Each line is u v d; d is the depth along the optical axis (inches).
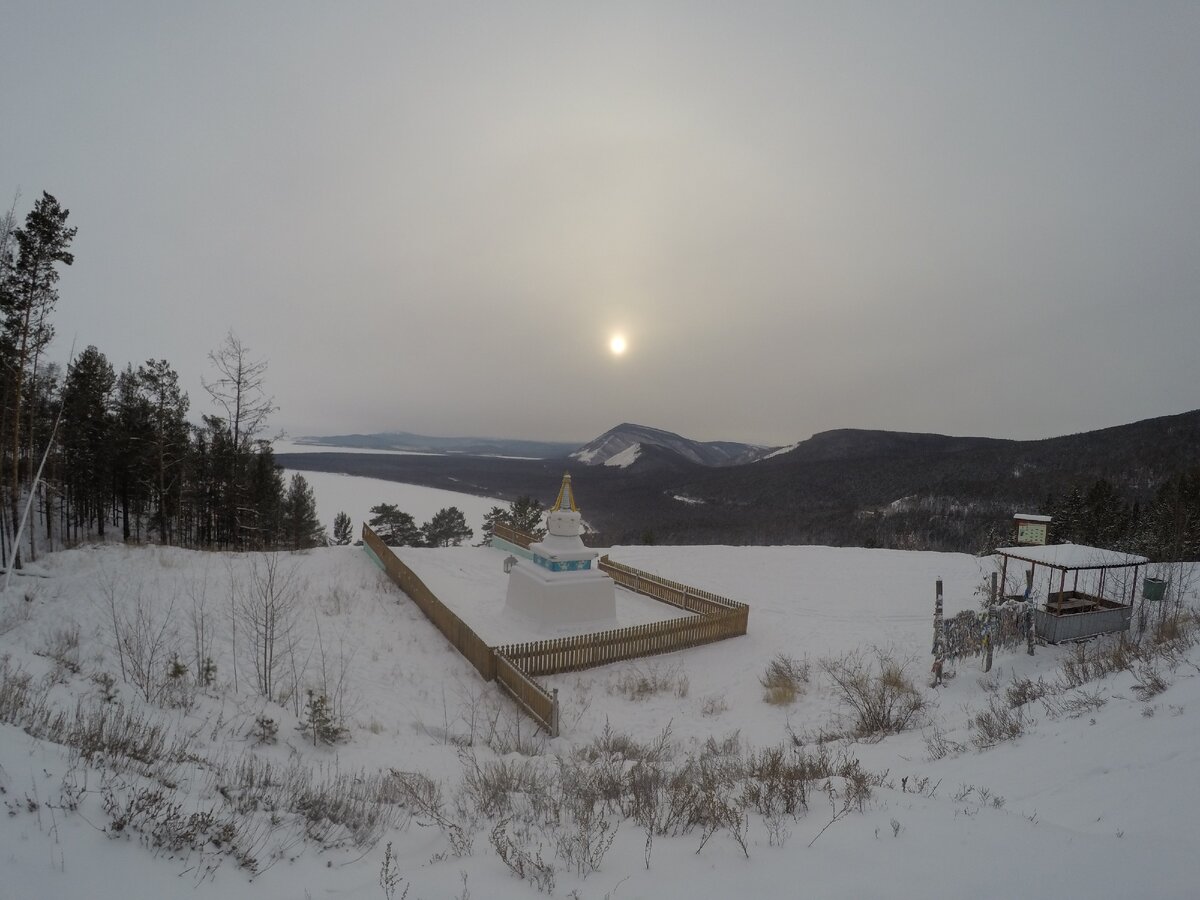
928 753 369.1
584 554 742.5
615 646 646.5
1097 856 188.7
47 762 217.5
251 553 899.4
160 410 1305.4
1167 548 1282.0
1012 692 458.9
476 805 299.6
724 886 189.0
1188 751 259.8
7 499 1171.3
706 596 802.8
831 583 961.5
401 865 221.8
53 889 150.9
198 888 172.9
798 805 259.9
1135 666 426.3
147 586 689.6
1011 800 261.3
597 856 217.3
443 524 2246.6
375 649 617.9
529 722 506.6
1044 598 701.9
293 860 208.4
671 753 433.7
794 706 531.8
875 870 190.4
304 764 351.3
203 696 430.6
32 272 988.6
